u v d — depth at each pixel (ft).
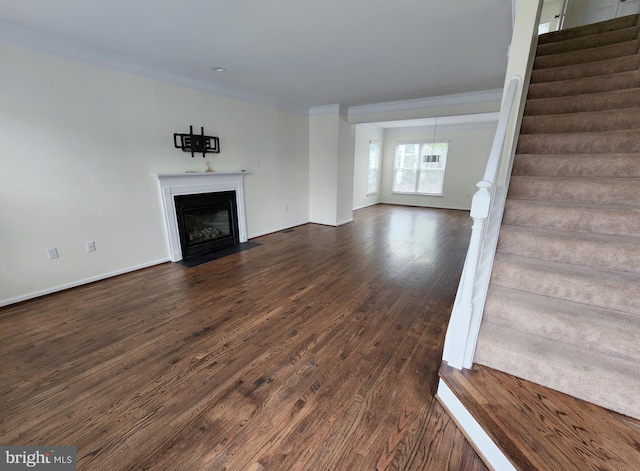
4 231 8.38
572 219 6.05
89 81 9.50
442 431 4.70
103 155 10.15
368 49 9.29
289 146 18.30
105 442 4.50
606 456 3.54
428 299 9.31
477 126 25.34
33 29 7.96
